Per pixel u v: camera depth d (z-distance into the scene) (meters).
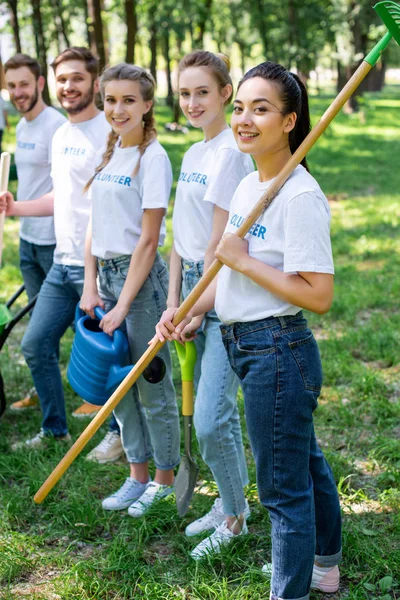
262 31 31.53
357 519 3.44
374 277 7.63
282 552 2.62
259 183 2.62
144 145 3.40
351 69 26.20
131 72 3.33
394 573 3.05
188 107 3.15
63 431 4.29
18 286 7.46
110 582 3.06
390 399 4.83
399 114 30.81
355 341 5.77
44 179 4.46
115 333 3.44
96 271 3.70
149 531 3.40
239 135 2.53
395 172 15.20
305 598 2.68
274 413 2.52
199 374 3.40
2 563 3.16
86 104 3.93
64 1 26.38
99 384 3.45
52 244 4.45
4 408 4.33
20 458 4.05
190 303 2.79
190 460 3.14
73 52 3.88
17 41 20.19
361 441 4.26
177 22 23.73
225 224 3.10
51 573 3.17
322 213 2.42
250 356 2.55
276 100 2.45
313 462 2.79
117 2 21.64
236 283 2.58
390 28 2.46
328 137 21.56
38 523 3.54
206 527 3.39
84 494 3.72
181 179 3.30
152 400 3.49
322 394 4.90
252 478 3.78
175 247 3.36
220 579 3.07
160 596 2.96
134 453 3.67
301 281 2.42
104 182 3.48
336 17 25.81
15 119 22.30
